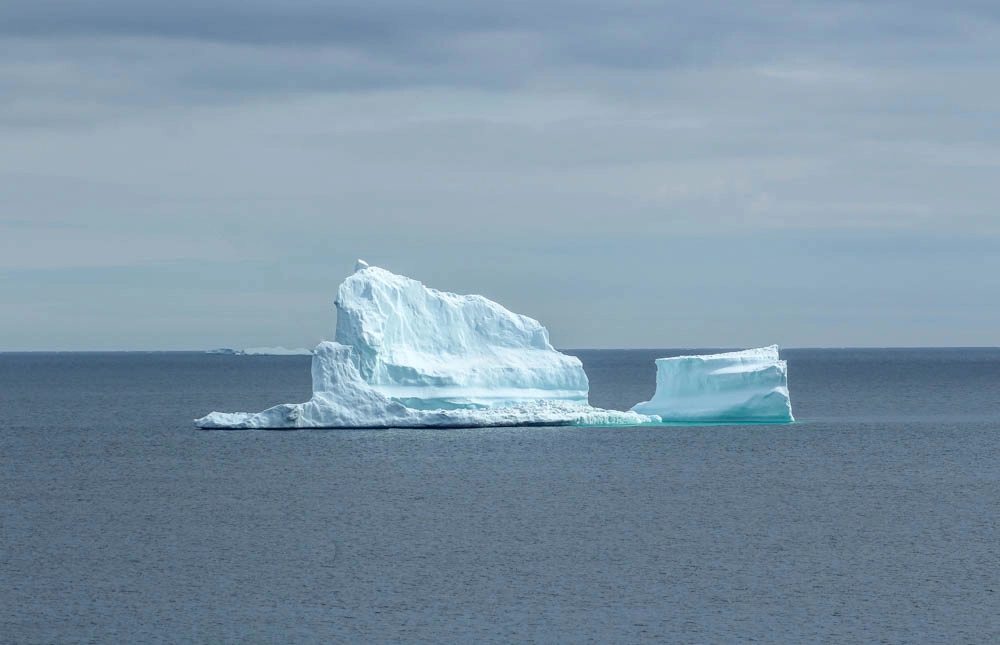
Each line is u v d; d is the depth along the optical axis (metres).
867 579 97.38
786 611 88.38
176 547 109.88
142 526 120.31
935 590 94.00
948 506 131.88
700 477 154.75
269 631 83.88
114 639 82.31
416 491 141.88
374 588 94.81
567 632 83.62
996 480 152.88
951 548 108.75
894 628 84.44
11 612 88.56
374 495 139.12
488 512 127.38
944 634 83.19
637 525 119.81
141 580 97.50
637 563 102.88
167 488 145.75
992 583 96.00
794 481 151.38
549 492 141.25
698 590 94.12
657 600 91.25
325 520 122.81
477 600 91.38
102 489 145.62
